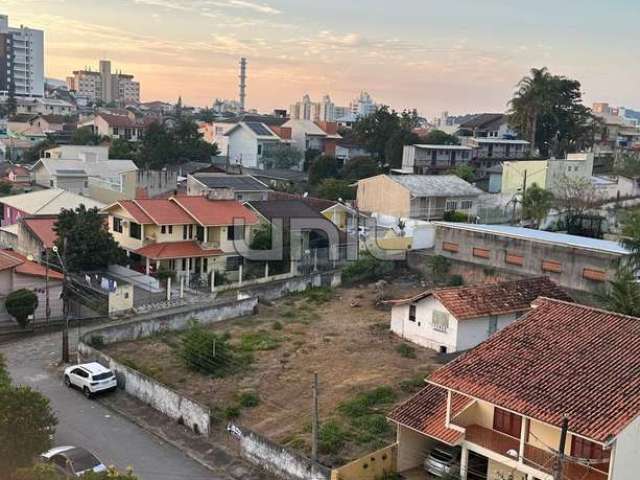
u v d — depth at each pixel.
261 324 37.66
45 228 47.62
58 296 39.84
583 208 56.56
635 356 20.41
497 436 20.72
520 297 34.81
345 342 34.44
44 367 32.72
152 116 151.25
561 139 90.88
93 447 24.75
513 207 58.97
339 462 22.61
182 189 71.44
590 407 18.61
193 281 45.12
